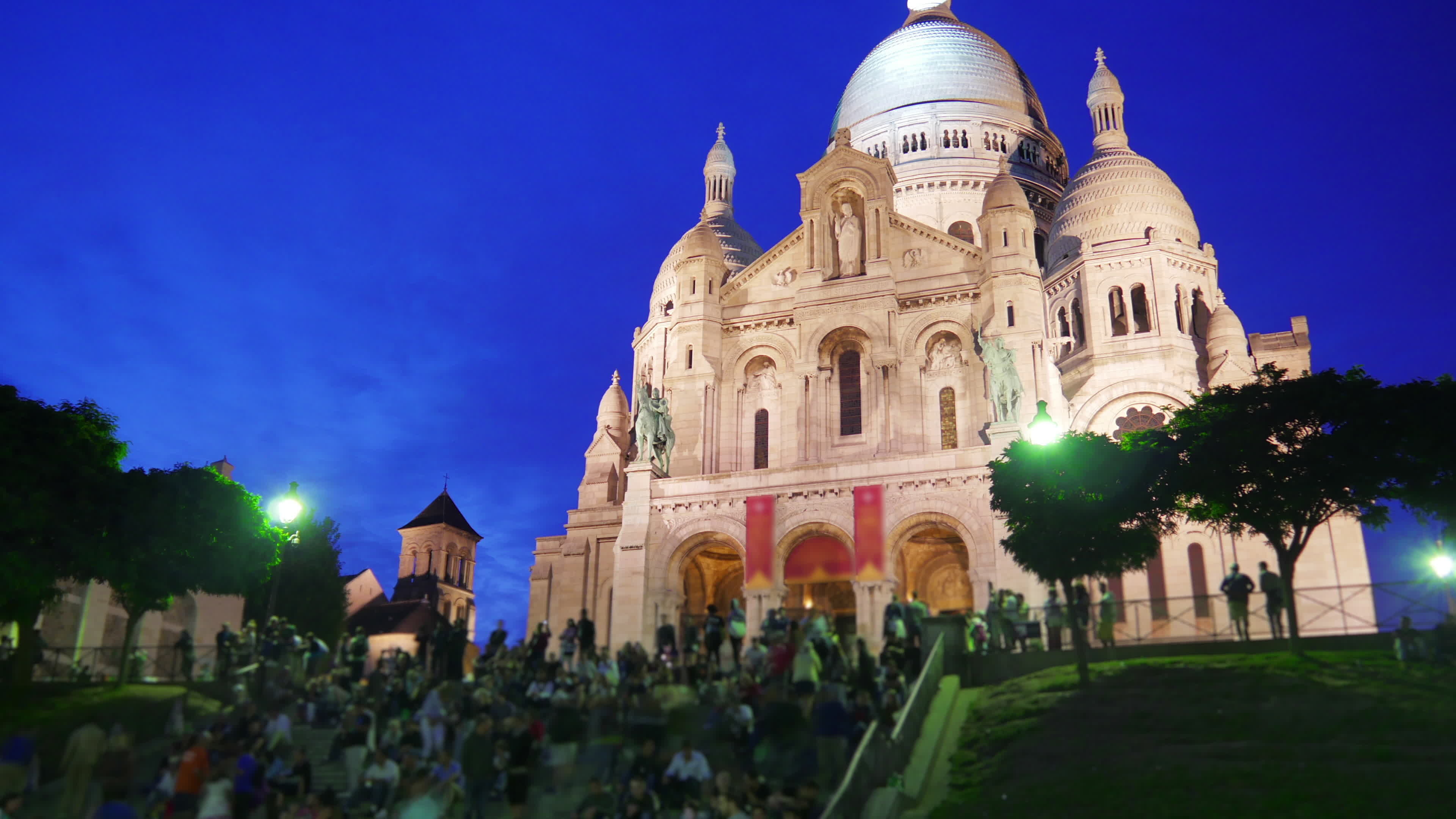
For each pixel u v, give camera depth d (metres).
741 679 33.69
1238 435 38.75
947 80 91.44
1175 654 37.16
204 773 25.70
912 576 59.72
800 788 25.39
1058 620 38.41
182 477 46.62
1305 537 39.00
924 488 52.66
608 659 37.66
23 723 35.31
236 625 62.72
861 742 29.12
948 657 38.16
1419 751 26.81
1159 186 73.75
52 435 43.56
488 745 27.11
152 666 41.69
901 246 63.97
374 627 85.31
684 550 55.59
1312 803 24.69
